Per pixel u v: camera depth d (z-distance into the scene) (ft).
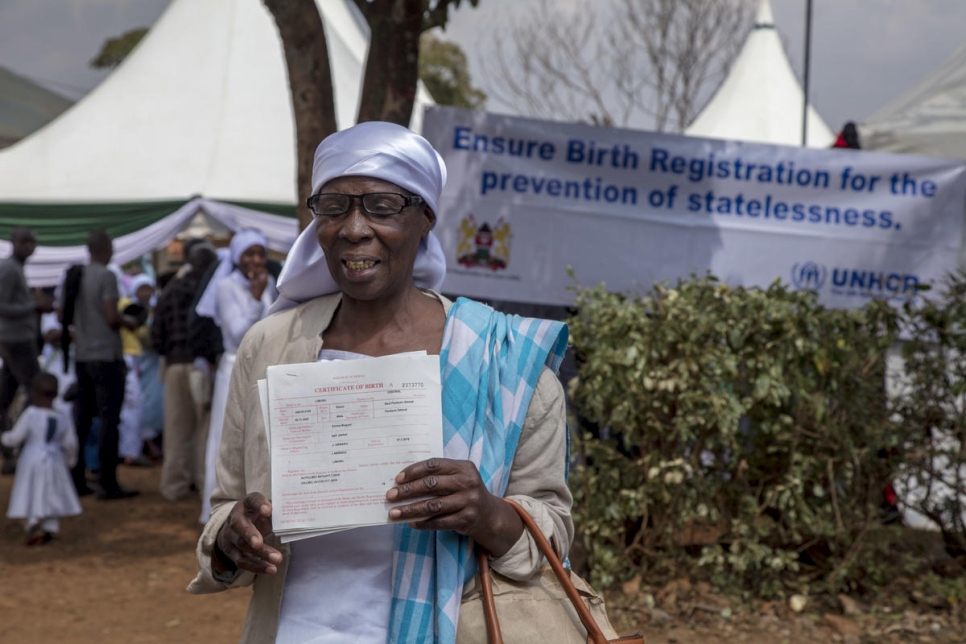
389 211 6.86
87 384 30.66
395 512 6.26
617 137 23.76
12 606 19.97
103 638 18.11
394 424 6.45
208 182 46.24
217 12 51.72
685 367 18.62
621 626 18.07
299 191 22.41
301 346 7.13
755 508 19.11
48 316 42.01
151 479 34.27
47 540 25.27
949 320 19.93
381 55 21.94
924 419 19.89
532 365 7.02
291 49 22.08
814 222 24.31
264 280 23.66
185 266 31.81
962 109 26.81
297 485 6.40
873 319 19.75
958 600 18.72
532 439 7.02
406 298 7.25
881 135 26.78
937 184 24.40
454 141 23.45
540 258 23.73
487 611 6.64
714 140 24.00
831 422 19.04
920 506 20.11
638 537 19.43
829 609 18.86
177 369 29.45
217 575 7.04
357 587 6.73
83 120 48.60
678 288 19.86
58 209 44.27
